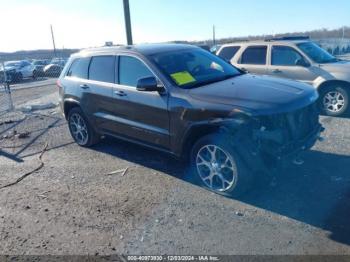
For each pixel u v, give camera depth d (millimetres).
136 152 5996
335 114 7578
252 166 3818
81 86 5961
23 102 12914
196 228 3576
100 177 5055
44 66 29688
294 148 3918
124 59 5195
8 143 7191
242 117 3719
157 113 4633
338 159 5062
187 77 4613
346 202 3887
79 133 6508
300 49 7844
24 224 3904
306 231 3400
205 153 4301
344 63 7688
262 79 4730
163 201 4195
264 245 3229
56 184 4926
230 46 8898
